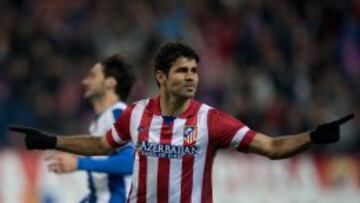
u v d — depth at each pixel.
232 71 39.34
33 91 35.69
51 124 35.25
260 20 41.94
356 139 38.00
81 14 39.44
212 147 14.95
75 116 35.75
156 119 15.14
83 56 37.94
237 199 32.41
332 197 34.28
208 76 39.00
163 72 15.08
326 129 14.35
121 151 18.95
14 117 34.75
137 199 15.14
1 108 34.72
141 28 39.25
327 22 43.41
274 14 42.41
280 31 41.72
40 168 29.25
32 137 15.56
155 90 37.12
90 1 40.03
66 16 39.22
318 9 43.53
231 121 14.92
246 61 40.06
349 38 43.16
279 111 37.81
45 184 29.06
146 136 15.12
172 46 14.99
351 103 39.94
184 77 14.86
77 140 15.84
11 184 29.00
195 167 14.90
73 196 28.83
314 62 41.28
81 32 38.78
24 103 35.34
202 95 37.97
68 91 36.19
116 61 20.16
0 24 37.59
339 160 34.72
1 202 28.73
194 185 14.90
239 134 14.79
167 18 40.38
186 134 14.93
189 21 41.03
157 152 14.99
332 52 42.41
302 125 37.91
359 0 44.22
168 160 14.94
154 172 14.99
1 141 34.16
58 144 15.71
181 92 14.88
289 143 14.56
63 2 39.72
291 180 33.66
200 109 15.07
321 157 34.47
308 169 34.09
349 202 34.47
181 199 14.90
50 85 36.03
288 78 39.44
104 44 38.75
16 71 35.97
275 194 33.19
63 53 37.62
